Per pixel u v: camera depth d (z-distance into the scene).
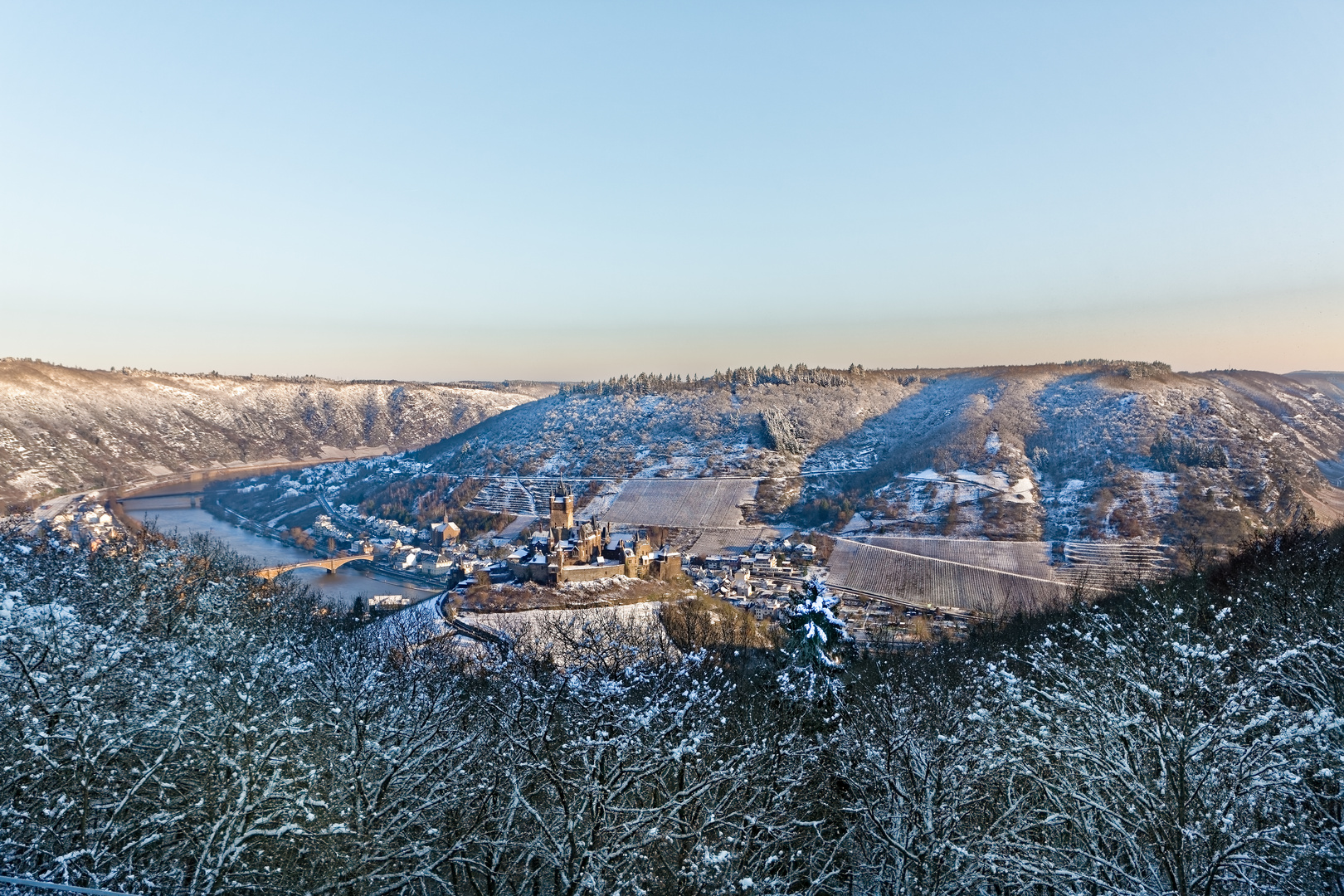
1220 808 15.07
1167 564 142.88
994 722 19.86
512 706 20.19
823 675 30.14
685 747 16.61
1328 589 30.53
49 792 15.98
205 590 35.12
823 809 23.84
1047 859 16.88
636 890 16.12
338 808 17.11
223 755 16.33
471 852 19.62
